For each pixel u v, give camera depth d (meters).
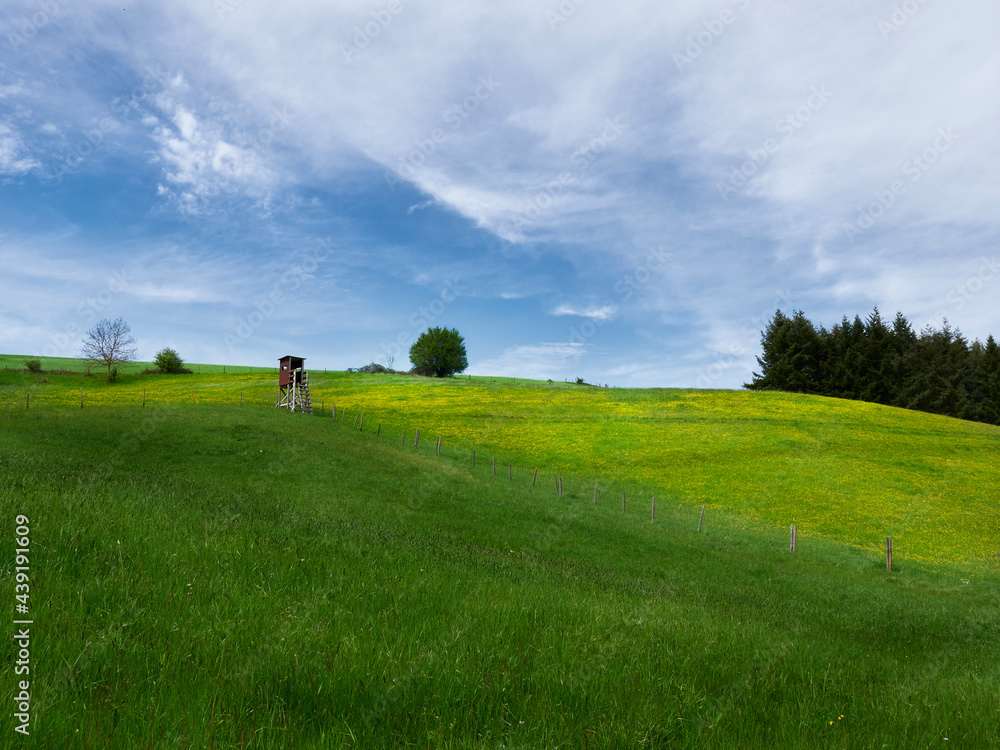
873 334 104.19
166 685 3.66
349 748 3.33
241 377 96.38
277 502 17.12
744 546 28.98
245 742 3.20
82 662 3.75
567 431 60.66
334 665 4.25
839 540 34.47
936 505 41.97
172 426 36.50
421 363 118.69
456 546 14.87
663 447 55.53
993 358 98.56
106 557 6.11
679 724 4.20
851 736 4.46
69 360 108.62
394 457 38.78
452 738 3.52
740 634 7.84
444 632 5.49
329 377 103.06
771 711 4.87
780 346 108.69
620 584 13.34
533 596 8.31
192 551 6.96
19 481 10.61
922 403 97.19
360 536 12.38
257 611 5.28
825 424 64.94
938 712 5.26
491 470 43.28
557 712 4.09
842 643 9.29
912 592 22.05
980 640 13.62
